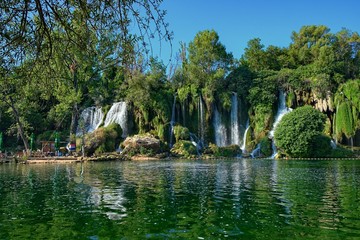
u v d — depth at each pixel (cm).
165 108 5919
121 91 6162
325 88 5975
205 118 6184
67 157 4400
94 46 870
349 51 7062
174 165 3566
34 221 1047
